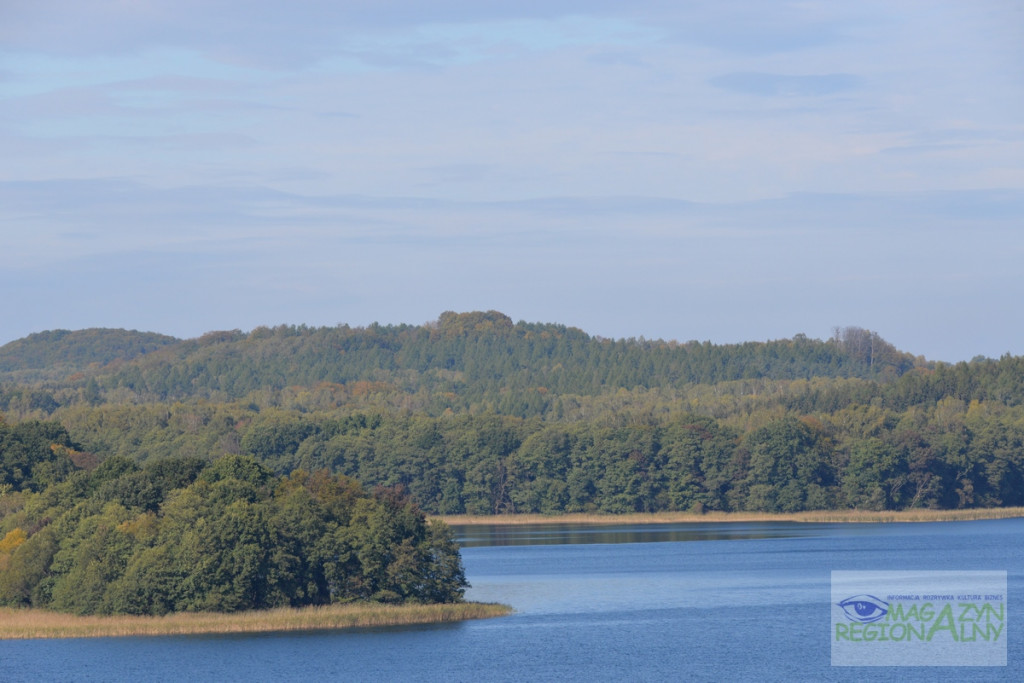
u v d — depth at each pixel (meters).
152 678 184.88
